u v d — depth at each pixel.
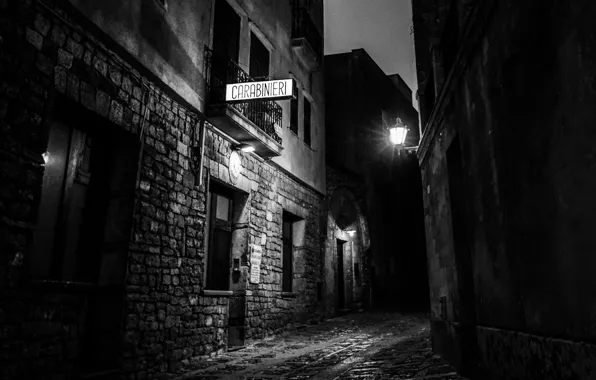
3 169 4.62
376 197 21.02
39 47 5.11
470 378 5.70
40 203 5.50
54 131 5.75
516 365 4.13
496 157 4.65
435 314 8.57
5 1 4.71
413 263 23.41
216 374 6.85
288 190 13.10
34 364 4.99
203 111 8.53
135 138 6.77
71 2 5.40
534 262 3.81
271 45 12.26
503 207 4.50
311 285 14.23
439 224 8.04
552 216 3.48
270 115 11.13
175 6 7.84
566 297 3.28
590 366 2.87
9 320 4.66
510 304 4.37
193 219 8.21
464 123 5.86
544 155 3.60
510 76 4.21
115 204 6.58
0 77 4.63
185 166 8.06
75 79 5.62
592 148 2.90
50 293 5.36
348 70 21.42
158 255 7.12
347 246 18.36
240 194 10.53
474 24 5.03
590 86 2.89
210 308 8.57
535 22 3.64
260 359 8.20
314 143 15.48
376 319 15.72
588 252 2.97
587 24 2.90
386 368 6.75
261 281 10.88
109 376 5.85
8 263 4.63
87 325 6.13
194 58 8.36
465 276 6.64
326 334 12.00
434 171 8.45
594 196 2.89
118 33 6.30
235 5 10.29
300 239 13.92
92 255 6.30
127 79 6.63
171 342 7.29
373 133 21.66
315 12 16.17
